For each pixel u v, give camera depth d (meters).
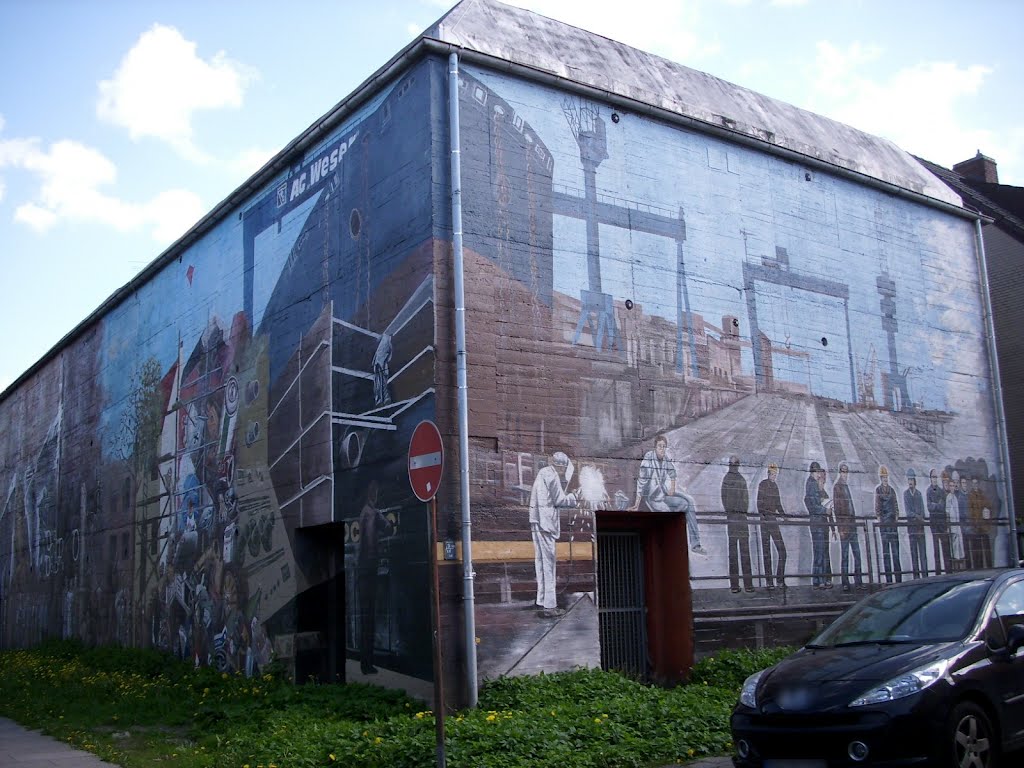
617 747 9.28
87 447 25.30
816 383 16.55
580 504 13.09
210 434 18.41
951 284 19.58
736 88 17.16
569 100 14.13
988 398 19.73
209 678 15.81
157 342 21.28
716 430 14.91
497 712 10.70
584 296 13.69
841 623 8.88
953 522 18.30
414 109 13.09
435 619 8.04
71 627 25.44
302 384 15.31
